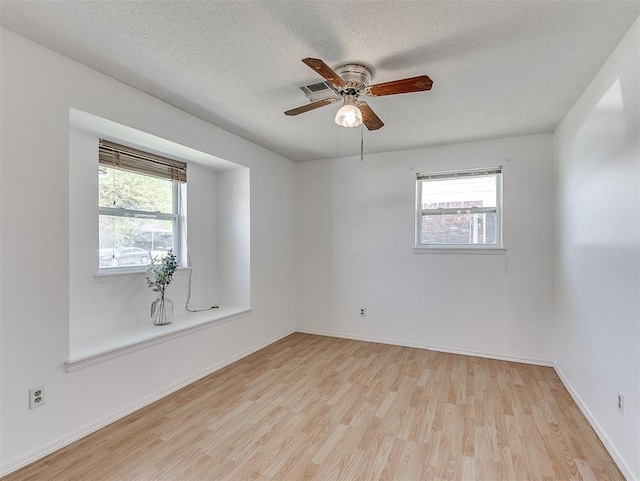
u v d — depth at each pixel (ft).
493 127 10.85
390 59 6.84
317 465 6.31
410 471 6.14
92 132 8.59
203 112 9.75
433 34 6.03
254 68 7.28
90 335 8.97
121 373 8.07
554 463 6.34
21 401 6.17
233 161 11.70
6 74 6.01
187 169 11.94
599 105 7.29
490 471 6.13
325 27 5.86
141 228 10.68
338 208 14.79
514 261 11.85
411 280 13.43
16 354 6.11
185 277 11.94
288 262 15.20
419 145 12.86
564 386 9.73
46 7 5.39
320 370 10.95
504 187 11.95
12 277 6.07
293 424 7.71
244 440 7.09
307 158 14.98
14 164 6.11
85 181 8.91
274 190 14.14
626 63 6.02
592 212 7.70
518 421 7.81
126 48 6.57
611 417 6.61
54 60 6.70
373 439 7.12
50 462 6.31
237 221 12.91
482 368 11.12
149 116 8.63
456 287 12.70
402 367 11.20
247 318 12.51
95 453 6.61
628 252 5.99
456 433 7.32
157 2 5.27
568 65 7.04
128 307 9.99
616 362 6.42
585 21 5.67
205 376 10.47
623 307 6.16
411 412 8.23
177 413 8.21
